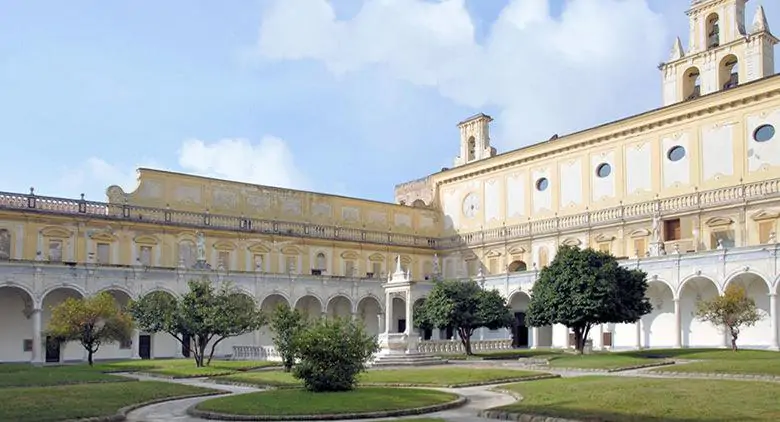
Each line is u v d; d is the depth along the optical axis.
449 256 78.38
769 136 51.69
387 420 17.89
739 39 57.19
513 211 71.69
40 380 30.47
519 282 61.69
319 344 24.05
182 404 22.30
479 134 81.12
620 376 29.66
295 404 20.23
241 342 60.53
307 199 72.25
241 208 67.56
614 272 43.41
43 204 56.03
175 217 62.53
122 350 56.50
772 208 50.31
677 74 61.84
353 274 72.75
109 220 58.94
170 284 55.72
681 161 57.28
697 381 25.31
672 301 51.88
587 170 64.69
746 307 41.31
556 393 22.22
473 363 41.91
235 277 58.84
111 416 18.53
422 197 85.94
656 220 55.25
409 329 45.97
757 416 16.05
